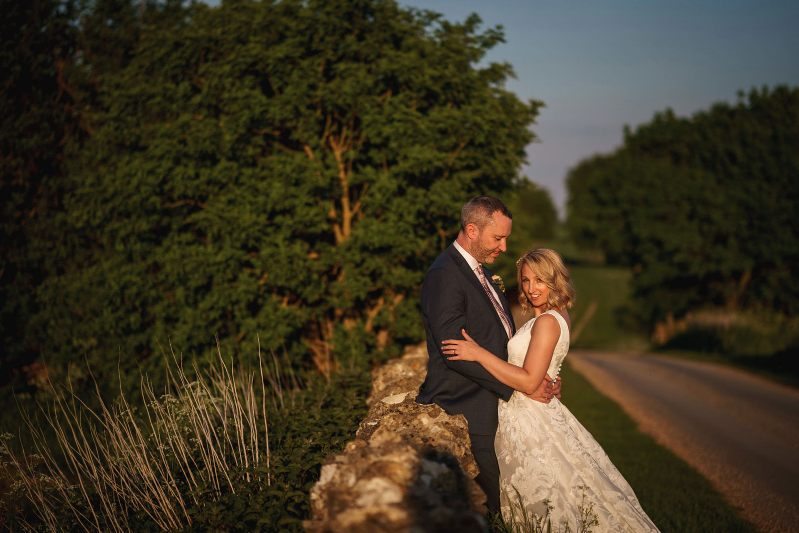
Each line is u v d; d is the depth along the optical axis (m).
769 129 27.83
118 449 3.72
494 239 2.99
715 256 25.19
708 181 27.19
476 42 8.81
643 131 36.47
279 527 2.78
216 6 8.93
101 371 8.95
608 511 2.91
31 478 3.83
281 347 8.68
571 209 66.81
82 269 10.06
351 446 2.55
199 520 3.02
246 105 7.86
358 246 8.02
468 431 2.96
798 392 10.75
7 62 10.14
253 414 4.27
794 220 24.09
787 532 4.47
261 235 7.79
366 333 8.52
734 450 6.94
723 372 13.70
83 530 3.48
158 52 8.50
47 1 10.73
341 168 8.52
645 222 28.23
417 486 2.03
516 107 8.92
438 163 7.61
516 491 2.97
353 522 1.81
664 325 29.33
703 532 4.38
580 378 14.17
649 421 8.77
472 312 3.00
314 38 7.98
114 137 8.77
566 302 3.13
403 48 8.50
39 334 9.90
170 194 8.52
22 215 10.50
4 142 10.09
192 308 8.26
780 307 25.11
